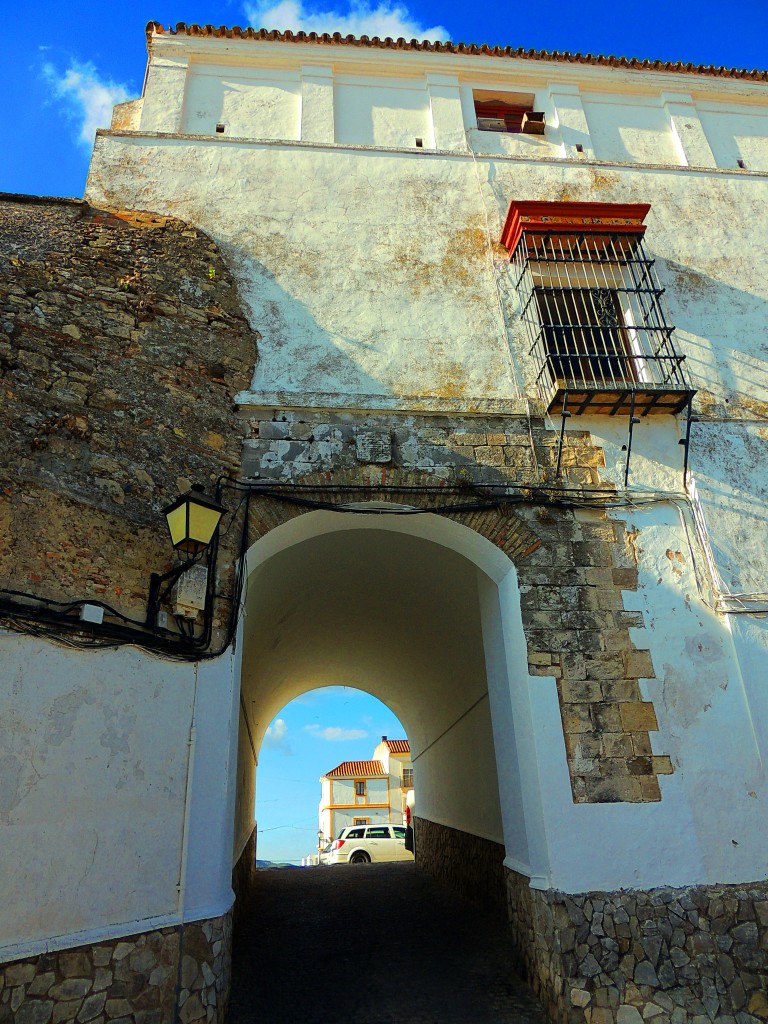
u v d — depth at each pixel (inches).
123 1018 153.9
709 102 390.3
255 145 318.7
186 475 222.7
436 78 365.1
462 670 386.6
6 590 165.5
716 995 189.9
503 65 373.1
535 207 296.0
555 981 194.1
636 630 235.6
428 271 299.1
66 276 231.1
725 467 270.2
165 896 171.6
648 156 362.3
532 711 219.9
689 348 297.6
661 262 318.0
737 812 213.8
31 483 182.7
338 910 350.9
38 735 159.0
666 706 225.3
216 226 291.4
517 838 232.8
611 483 260.5
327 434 252.5
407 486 247.6
